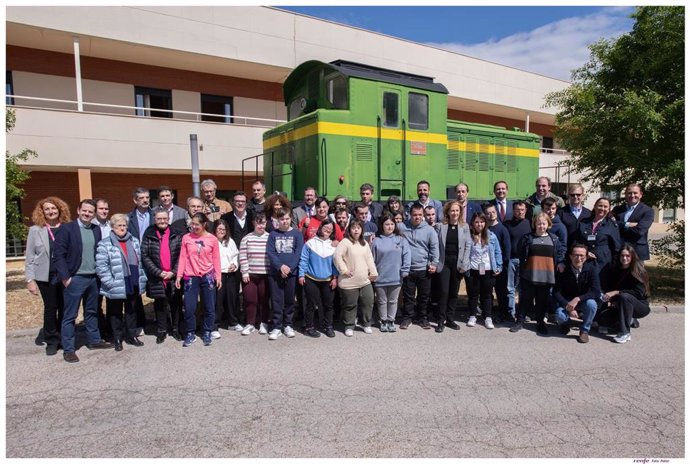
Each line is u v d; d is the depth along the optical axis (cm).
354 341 565
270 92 1722
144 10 1297
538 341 570
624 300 563
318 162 712
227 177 1672
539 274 588
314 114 723
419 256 609
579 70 979
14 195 845
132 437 340
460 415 372
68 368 476
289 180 795
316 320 669
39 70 1336
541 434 344
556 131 1049
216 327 599
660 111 810
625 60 889
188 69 1553
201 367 477
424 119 817
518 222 659
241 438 338
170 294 570
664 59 829
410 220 629
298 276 589
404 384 433
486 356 512
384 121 768
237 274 609
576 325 636
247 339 571
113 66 1438
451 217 614
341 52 1664
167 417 370
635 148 855
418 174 807
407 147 791
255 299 595
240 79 1659
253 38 1480
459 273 619
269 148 923
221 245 592
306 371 465
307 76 856
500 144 1059
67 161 1202
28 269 514
